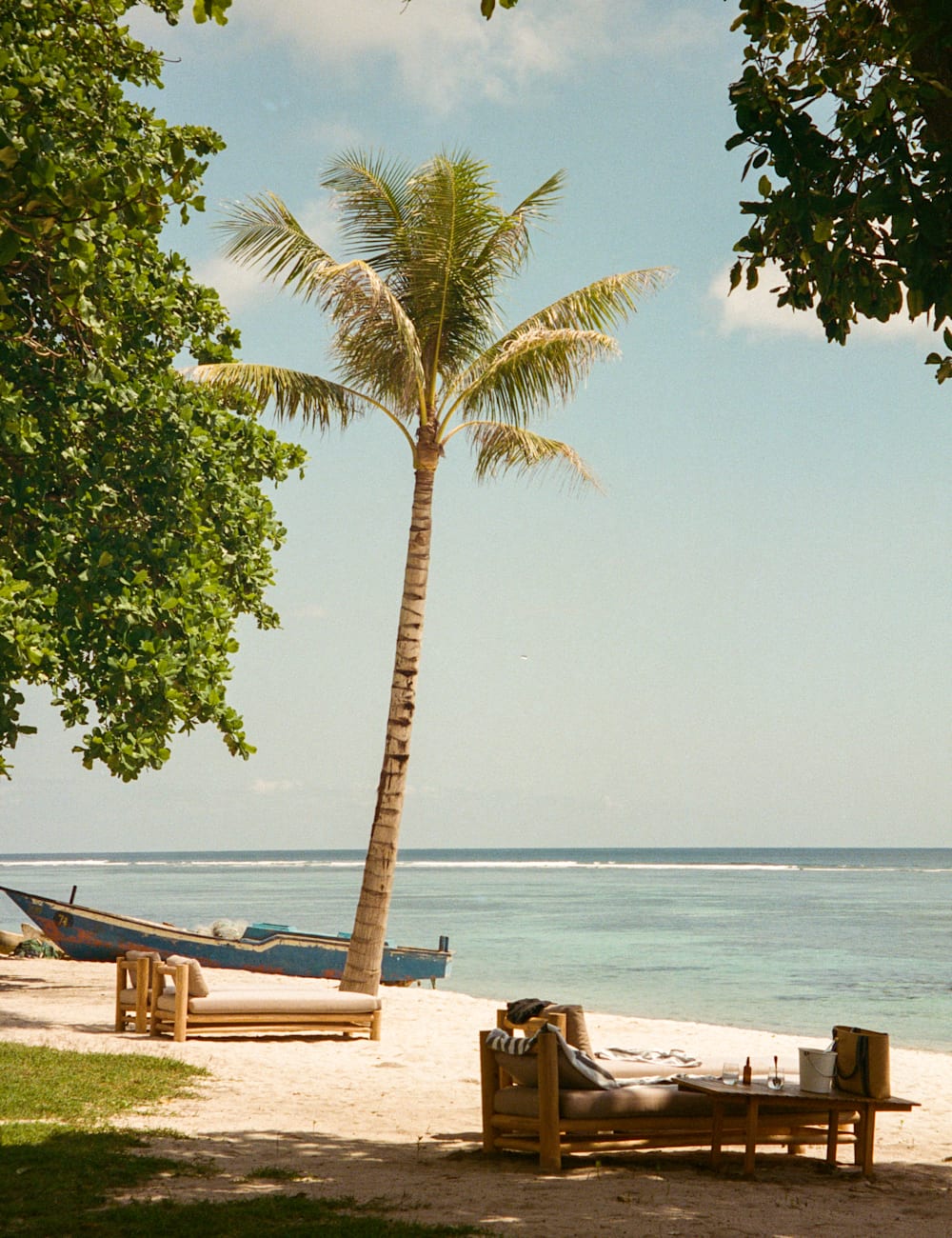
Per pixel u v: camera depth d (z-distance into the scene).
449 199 18.44
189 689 16.86
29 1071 10.70
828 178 6.60
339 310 18.34
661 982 28.77
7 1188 6.66
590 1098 8.02
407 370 18.47
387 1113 10.17
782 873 141.00
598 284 18.72
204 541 19.11
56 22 13.52
